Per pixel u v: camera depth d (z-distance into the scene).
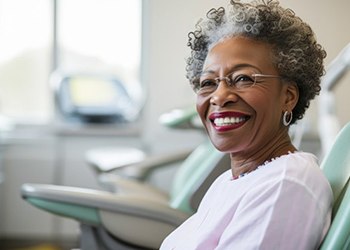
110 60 4.26
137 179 2.84
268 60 1.08
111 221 1.76
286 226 0.94
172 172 3.76
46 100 4.29
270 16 1.08
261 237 0.94
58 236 4.04
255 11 1.08
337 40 2.03
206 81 1.13
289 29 1.08
